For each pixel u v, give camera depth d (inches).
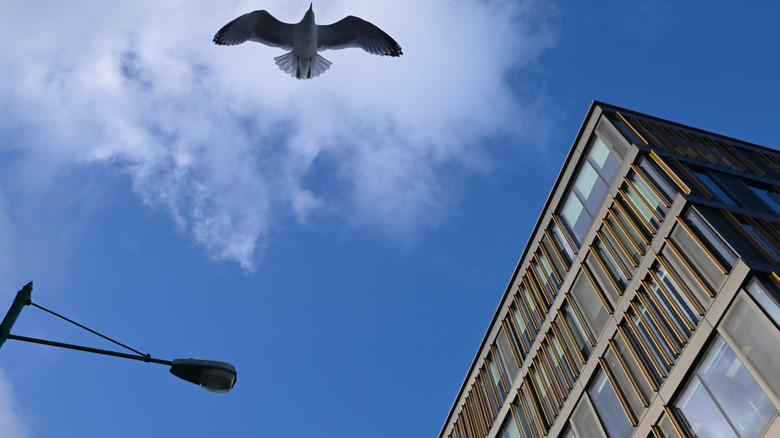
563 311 1013.8
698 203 792.3
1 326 285.0
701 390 703.1
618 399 830.5
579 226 1012.5
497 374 1212.5
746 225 769.6
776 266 692.7
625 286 875.4
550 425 980.6
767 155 1060.5
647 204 856.3
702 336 712.4
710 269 732.0
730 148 1035.9
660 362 776.9
